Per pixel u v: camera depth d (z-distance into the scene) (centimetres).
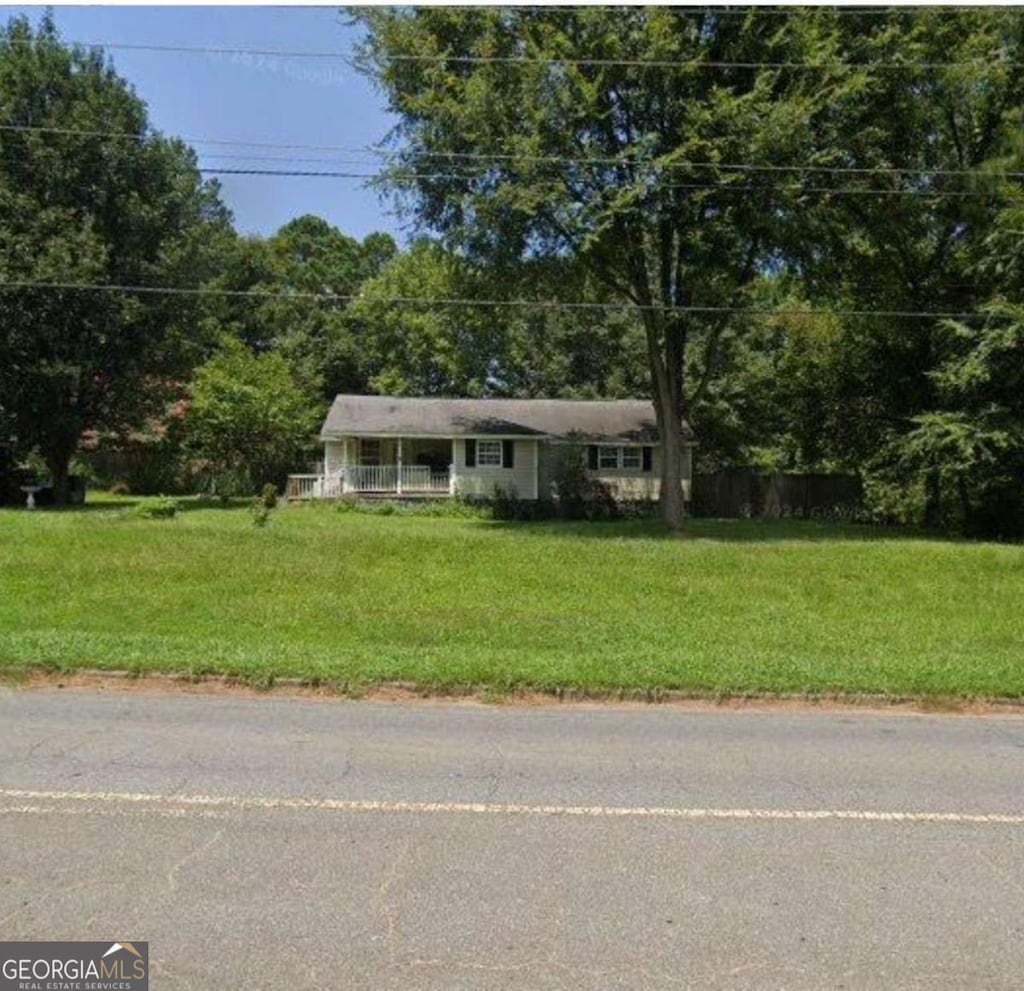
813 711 778
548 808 500
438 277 3072
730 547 1988
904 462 2719
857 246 2573
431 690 804
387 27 2314
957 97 2525
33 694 770
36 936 347
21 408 2948
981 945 352
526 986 318
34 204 2866
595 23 2142
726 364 4034
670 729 700
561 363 4856
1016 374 2425
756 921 369
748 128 2097
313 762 583
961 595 1447
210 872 405
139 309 2991
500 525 2688
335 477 3416
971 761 619
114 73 3044
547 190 2173
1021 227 2377
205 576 1418
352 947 342
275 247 6162
